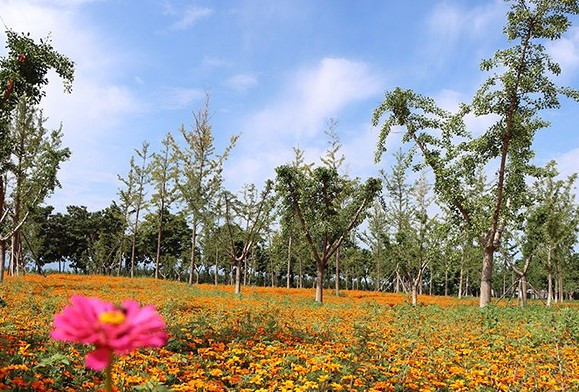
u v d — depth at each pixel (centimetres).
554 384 660
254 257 5547
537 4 1930
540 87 1978
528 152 2122
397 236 2830
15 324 955
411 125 2234
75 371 615
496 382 694
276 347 814
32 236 4475
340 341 1027
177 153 3272
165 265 5312
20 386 505
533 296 5816
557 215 2755
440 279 5756
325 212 2741
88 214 6831
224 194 3033
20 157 2728
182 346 823
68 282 2719
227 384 653
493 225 2134
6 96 1839
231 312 1501
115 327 167
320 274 2712
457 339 1193
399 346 978
